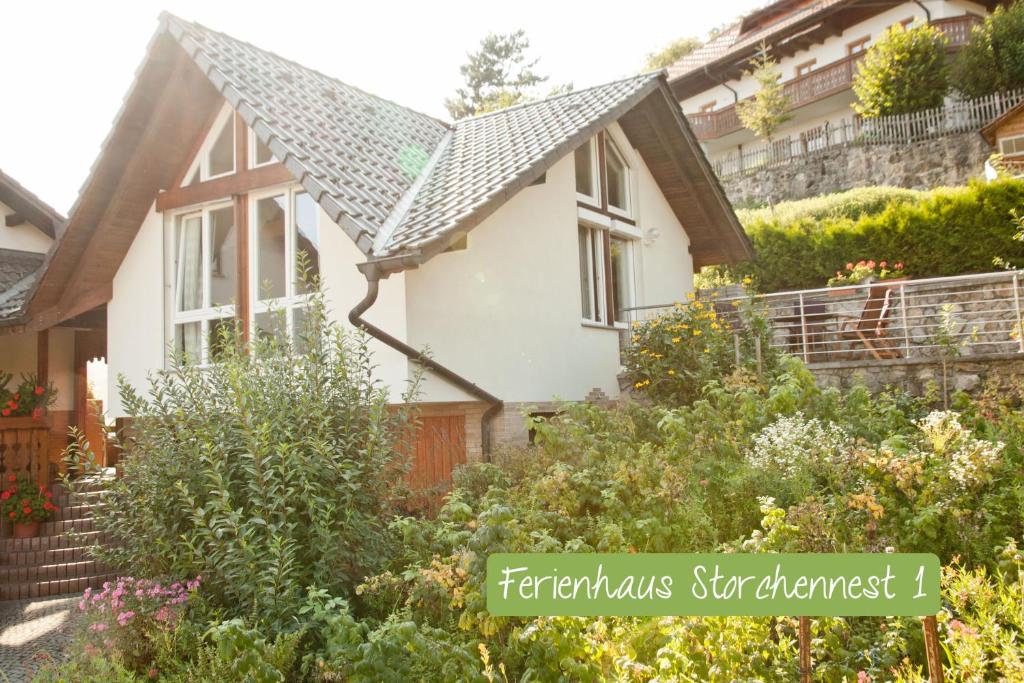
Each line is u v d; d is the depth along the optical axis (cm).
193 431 656
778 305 1664
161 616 550
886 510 595
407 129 1279
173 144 1064
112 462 1319
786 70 3300
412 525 611
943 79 2508
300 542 616
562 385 1130
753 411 851
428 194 980
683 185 1473
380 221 841
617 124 1350
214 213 1073
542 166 946
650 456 698
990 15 2562
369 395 721
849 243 1869
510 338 1031
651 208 1448
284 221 991
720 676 390
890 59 2569
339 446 669
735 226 1558
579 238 1268
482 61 4309
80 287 1131
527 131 1188
